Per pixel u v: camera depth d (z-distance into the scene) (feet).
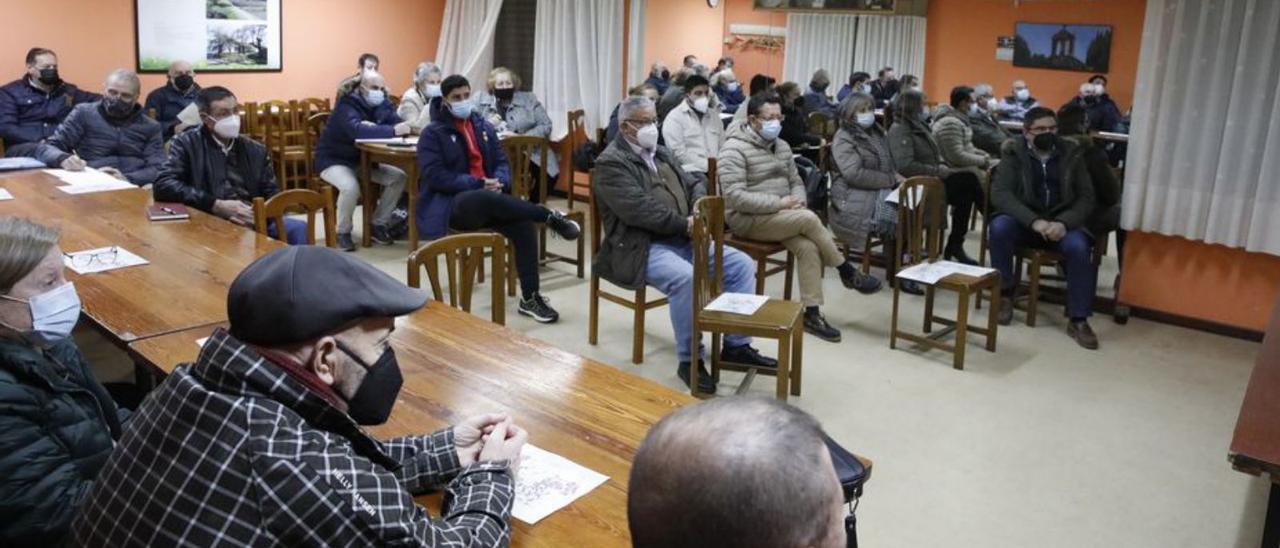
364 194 18.95
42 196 12.85
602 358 13.21
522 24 25.36
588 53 23.21
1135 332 15.06
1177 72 14.28
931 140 18.30
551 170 24.44
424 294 4.38
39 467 4.85
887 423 11.22
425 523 4.06
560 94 23.85
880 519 8.98
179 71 21.29
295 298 3.91
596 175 12.65
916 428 11.10
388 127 19.48
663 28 30.09
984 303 16.34
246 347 3.86
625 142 12.76
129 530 3.72
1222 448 10.81
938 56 33.99
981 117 22.86
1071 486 9.77
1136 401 12.16
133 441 3.88
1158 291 15.47
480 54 24.50
